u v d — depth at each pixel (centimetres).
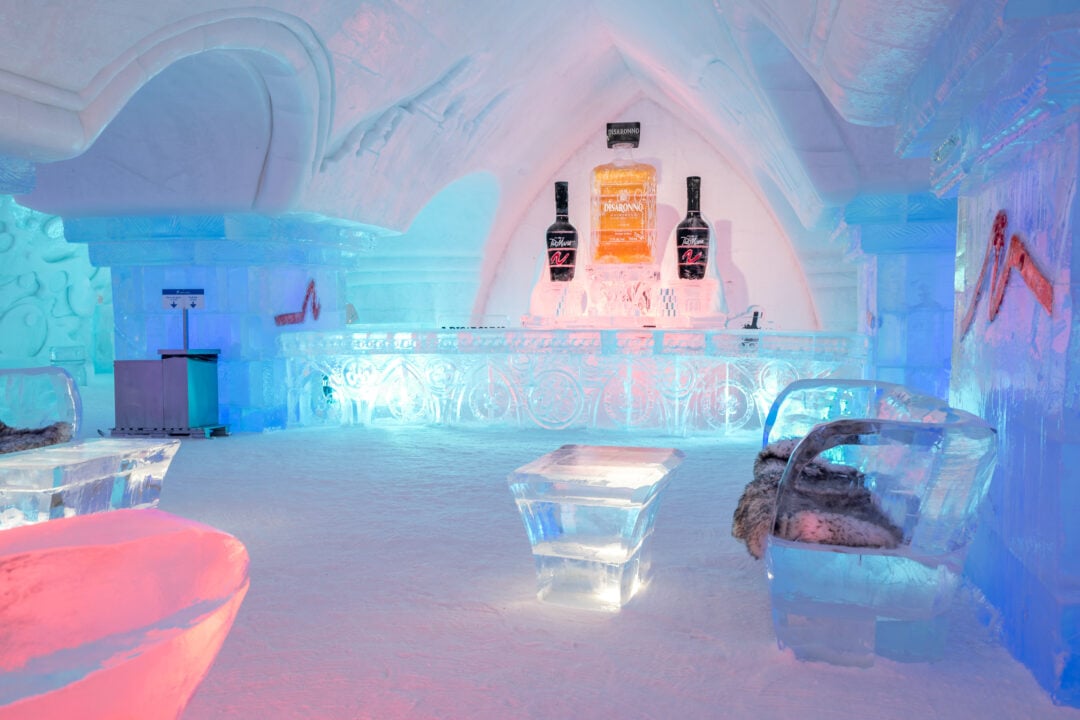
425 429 763
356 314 1188
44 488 304
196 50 478
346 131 685
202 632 117
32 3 359
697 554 358
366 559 354
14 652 109
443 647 255
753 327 885
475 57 736
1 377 441
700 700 218
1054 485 220
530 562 348
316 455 625
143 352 767
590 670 237
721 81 675
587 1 804
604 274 978
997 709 212
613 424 761
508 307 1239
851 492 273
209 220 720
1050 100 200
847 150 557
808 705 214
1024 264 255
